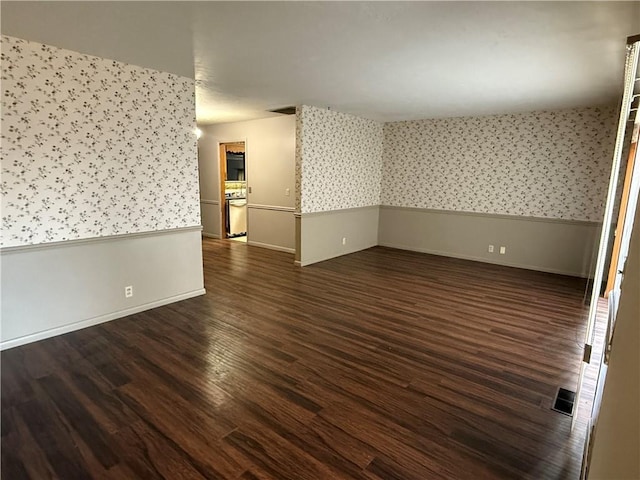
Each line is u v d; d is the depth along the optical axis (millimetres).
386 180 7156
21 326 3021
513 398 2412
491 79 3602
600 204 5039
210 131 7605
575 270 5344
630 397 818
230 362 2803
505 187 5840
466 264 5984
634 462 735
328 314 3773
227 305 4000
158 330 3350
